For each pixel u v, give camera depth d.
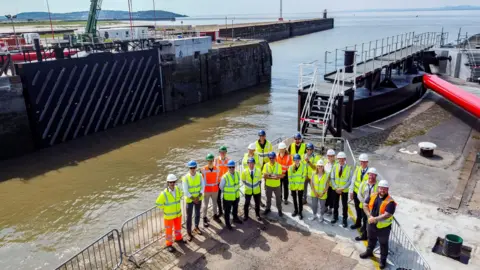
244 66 37.06
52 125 20.75
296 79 41.69
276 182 9.09
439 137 16.66
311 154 9.52
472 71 27.73
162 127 24.16
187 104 30.16
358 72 18.80
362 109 18.42
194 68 30.33
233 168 8.61
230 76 35.12
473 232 8.87
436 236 8.68
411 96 23.55
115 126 24.58
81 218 13.08
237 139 21.38
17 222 12.92
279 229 8.91
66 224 12.73
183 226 9.16
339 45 71.69
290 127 23.59
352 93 16.44
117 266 7.76
